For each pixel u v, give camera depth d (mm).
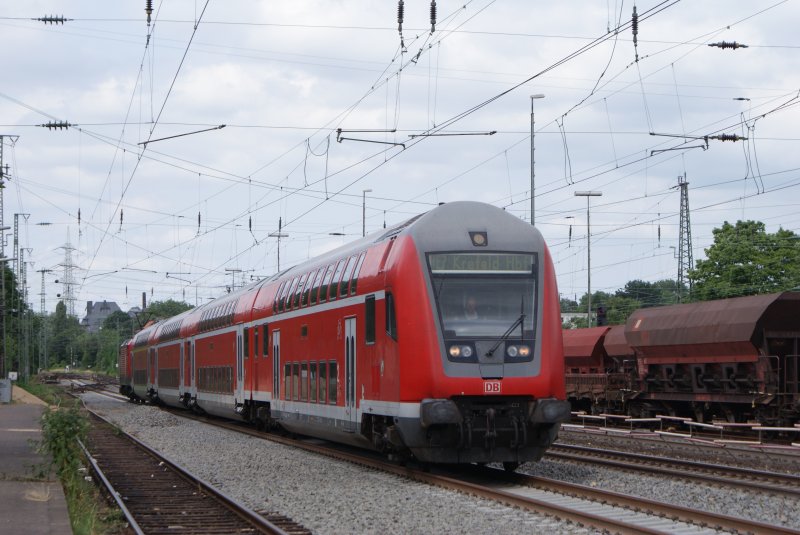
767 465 20312
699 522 12789
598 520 12492
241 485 18531
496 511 14125
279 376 27453
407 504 15070
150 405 58250
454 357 17156
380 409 18688
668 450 23922
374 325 19141
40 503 15156
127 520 14469
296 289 26203
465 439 17188
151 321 68938
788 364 28703
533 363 17391
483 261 17812
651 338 32906
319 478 19000
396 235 19031
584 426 33469
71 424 18531
